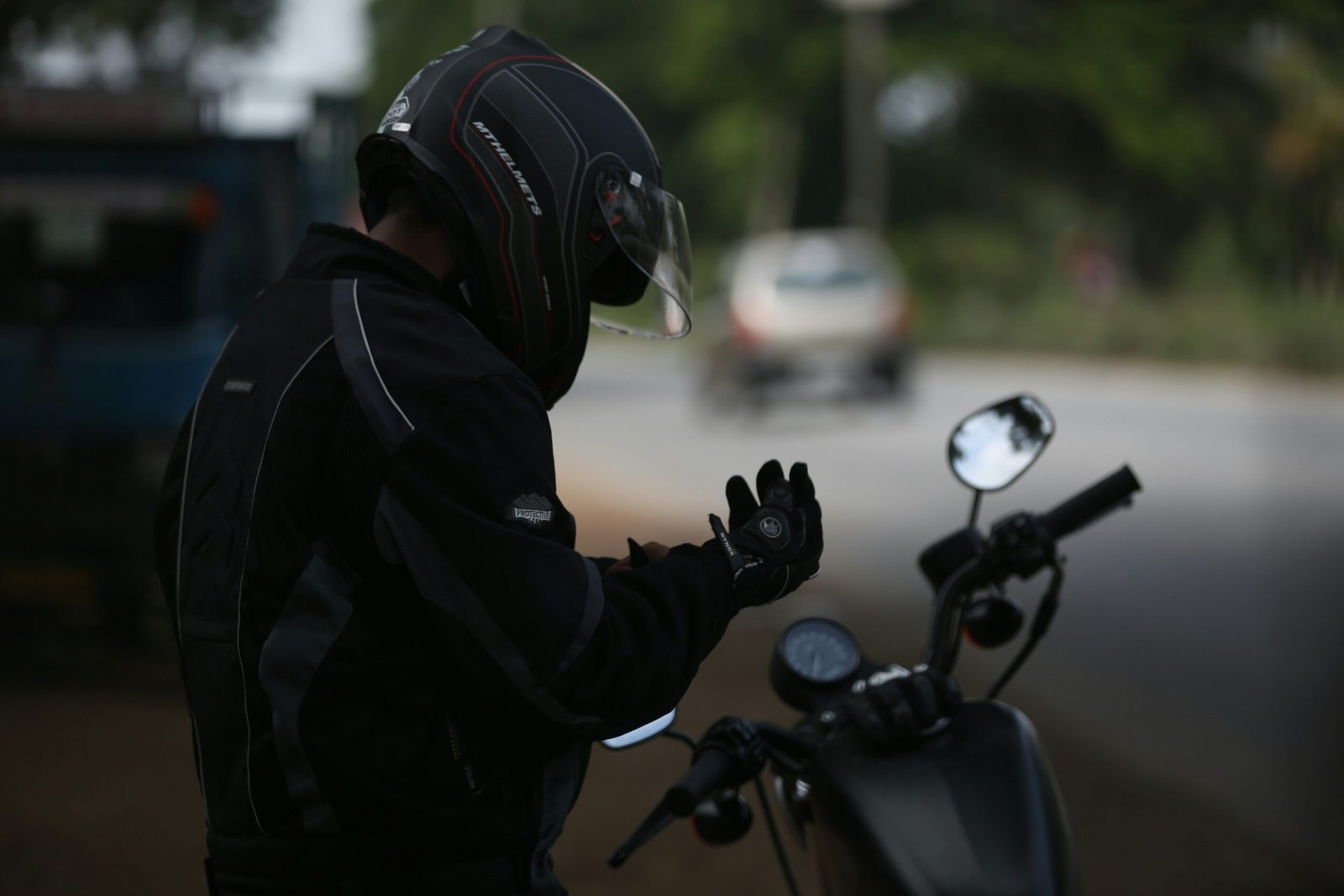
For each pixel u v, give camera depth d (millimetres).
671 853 9102
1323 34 21922
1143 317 59969
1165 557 17781
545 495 3244
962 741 3744
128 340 14055
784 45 95562
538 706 3129
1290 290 17016
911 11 89062
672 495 23688
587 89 3740
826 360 35469
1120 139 82938
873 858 3564
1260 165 79875
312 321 3389
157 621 15688
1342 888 7973
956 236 91250
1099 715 11430
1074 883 3527
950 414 37031
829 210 110562
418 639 3268
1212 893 8016
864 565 17953
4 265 14016
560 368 3744
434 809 3250
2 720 12414
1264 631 13742
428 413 3209
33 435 13898
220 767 3348
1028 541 4297
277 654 3236
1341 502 21531
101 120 14219
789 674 4305
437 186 3529
